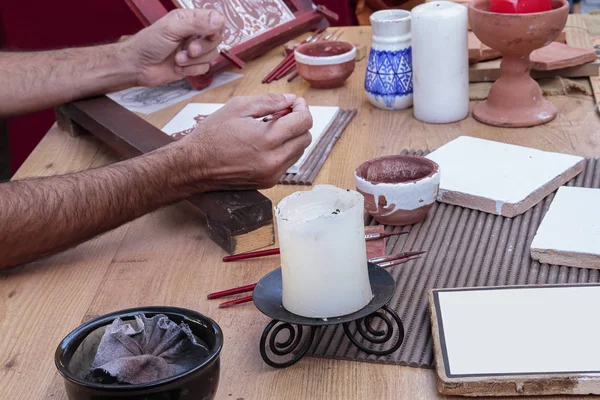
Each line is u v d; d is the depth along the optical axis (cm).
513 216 128
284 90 199
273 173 133
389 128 172
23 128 284
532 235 123
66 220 124
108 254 130
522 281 110
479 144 152
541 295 101
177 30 181
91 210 126
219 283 118
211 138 131
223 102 191
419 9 168
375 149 161
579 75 186
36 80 180
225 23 204
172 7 260
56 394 96
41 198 123
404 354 97
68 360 86
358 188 130
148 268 124
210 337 88
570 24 215
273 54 227
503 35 158
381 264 116
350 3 285
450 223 129
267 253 124
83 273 124
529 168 139
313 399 91
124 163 132
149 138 155
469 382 88
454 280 112
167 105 192
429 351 97
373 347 99
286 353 97
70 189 126
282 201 98
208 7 210
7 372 101
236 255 125
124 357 84
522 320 97
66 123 185
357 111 183
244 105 137
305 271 93
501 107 169
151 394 79
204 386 83
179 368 87
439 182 128
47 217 122
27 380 99
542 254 114
